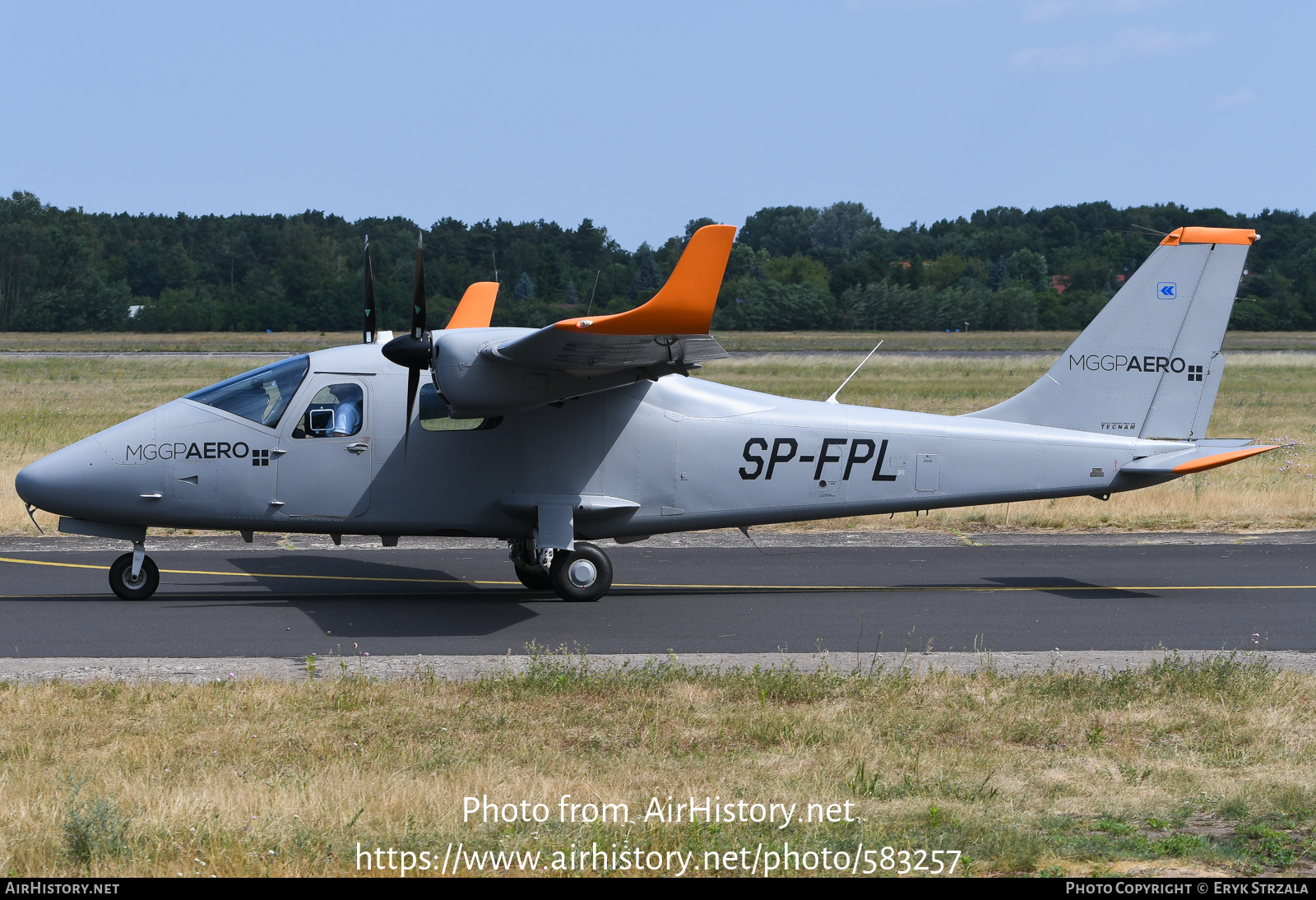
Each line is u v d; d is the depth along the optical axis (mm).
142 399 78375
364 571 26922
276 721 14469
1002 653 19172
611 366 21172
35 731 13875
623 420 23594
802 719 14820
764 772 12812
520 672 17344
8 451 46250
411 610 22438
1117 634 20641
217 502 22672
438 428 23000
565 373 21781
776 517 24453
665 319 18172
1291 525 34344
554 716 15016
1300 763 13336
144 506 22516
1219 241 25000
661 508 23984
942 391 87000
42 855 9977
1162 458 24828
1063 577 26703
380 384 23062
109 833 10320
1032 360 125938
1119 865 10141
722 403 24297
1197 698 16016
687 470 23891
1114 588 25188
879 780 12570
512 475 23203
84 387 90562
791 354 140500
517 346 19719
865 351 150750
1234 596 24219
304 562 28031
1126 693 16188
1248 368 117000
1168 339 25172
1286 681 16828
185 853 10133
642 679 16594
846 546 31141
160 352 151750
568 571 23312
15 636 19562
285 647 19047
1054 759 13469
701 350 20188
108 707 14938
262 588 24672
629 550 30562
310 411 22828
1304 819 11367
